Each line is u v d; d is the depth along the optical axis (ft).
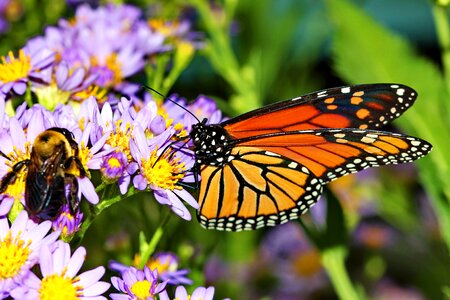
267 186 1.55
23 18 1.92
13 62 1.56
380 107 1.53
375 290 2.12
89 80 1.57
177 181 1.48
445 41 1.69
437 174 1.63
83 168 1.43
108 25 1.71
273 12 2.02
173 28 1.80
